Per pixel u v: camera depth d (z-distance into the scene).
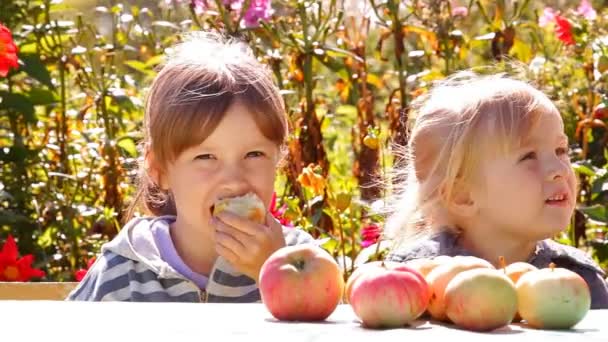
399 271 1.54
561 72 4.59
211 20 4.46
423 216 2.84
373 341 1.21
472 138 2.68
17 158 4.63
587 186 4.19
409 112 4.23
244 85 2.67
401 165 3.29
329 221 3.81
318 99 4.88
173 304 1.63
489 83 2.77
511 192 2.63
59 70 4.84
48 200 4.53
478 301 1.51
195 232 2.73
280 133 2.71
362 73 4.73
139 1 5.74
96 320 1.40
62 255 4.40
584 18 4.71
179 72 2.70
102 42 4.99
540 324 1.53
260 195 2.65
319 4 4.40
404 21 4.71
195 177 2.64
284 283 1.58
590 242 4.12
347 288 1.64
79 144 4.84
